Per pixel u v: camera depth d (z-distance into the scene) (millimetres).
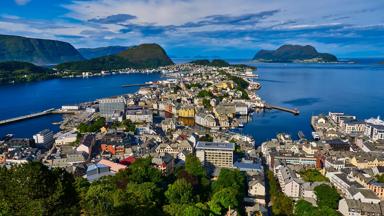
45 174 117625
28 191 109688
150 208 194625
